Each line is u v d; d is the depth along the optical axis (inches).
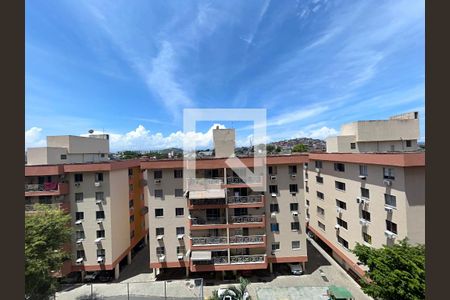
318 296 746.2
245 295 728.3
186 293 784.9
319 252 1073.5
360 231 812.6
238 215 878.4
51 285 639.8
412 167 633.0
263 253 883.4
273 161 882.1
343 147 1045.8
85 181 907.4
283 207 888.9
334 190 978.7
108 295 788.0
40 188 856.9
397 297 509.4
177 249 879.7
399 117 1096.8
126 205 1026.1
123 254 979.3
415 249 542.9
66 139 1047.6
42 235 646.5
